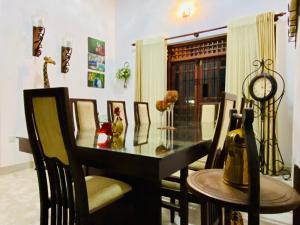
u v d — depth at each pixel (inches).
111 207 54.8
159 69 188.2
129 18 207.8
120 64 214.4
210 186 32.1
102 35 202.1
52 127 44.7
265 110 134.3
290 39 122.8
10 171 131.6
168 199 86.4
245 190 30.5
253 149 27.0
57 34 161.2
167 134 81.4
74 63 175.8
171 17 185.8
